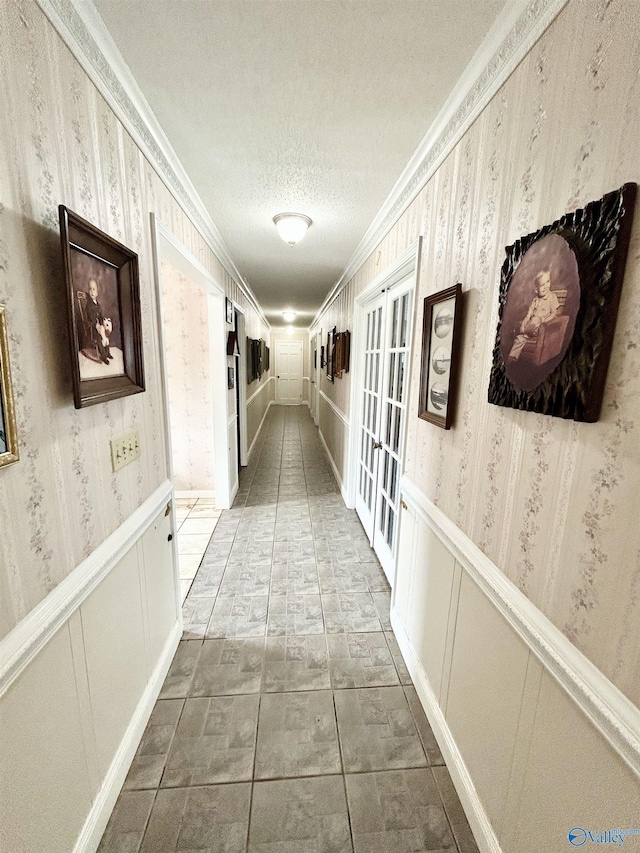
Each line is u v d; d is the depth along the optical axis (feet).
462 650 3.80
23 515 2.46
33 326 2.54
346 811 3.64
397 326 7.00
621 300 1.98
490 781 3.24
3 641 2.30
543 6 2.55
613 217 1.95
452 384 3.96
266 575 7.67
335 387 14.10
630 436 1.92
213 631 6.05
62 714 2.89
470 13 2.85
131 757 4.01
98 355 3.26
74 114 2.99
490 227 3.33
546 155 2.60
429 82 3.60
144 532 4.48
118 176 3.78
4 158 2.25
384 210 6.49
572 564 2.34
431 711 4.50
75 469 3.06
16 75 2.34
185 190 5.75
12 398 2.27
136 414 4.29
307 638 5.92
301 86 3.69
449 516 4.16
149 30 3.09
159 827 3.50
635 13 1.87
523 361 2.72
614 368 2.02
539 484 2.65
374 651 5.68
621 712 1.99
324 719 4.58
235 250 9.33
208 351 10.80
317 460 16.28
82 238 2.92
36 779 2.60
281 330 32.81
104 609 3.53
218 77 3.61
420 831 3.49
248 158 5.02
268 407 30.01
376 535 8.57
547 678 2.52
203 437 11.43
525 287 2.68
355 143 4.63
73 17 2.81
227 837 3.42
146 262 4.56
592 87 2.18
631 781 1.92
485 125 3.42
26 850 2.50
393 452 7.30
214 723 4.50
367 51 3.25
